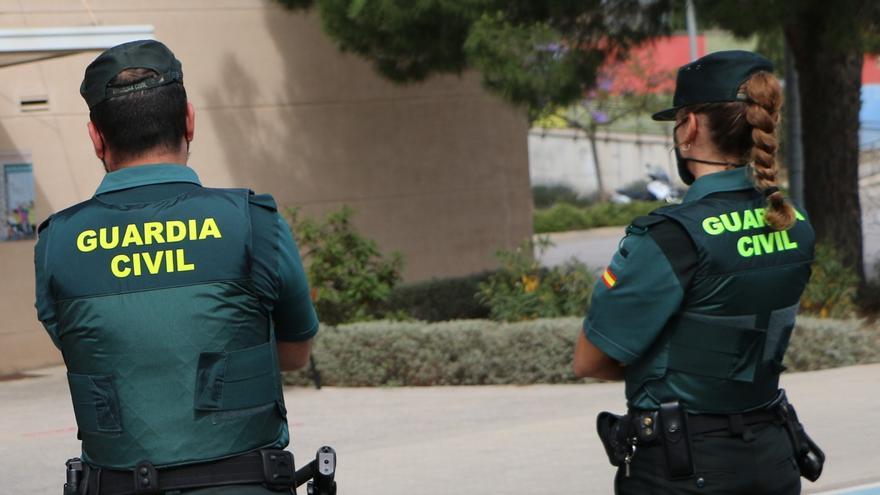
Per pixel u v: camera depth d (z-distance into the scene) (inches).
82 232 164.4
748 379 173.3
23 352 796.0
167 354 157.6
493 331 654.5
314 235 778.2
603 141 2728.8
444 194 987.9
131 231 162.9
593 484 381.7
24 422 595.2
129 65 168.2
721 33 853.8
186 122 172.7
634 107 2281.0
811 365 621.6
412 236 968.3
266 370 162.2
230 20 882.8
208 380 157.9
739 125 177.5
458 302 909.2
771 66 180.1
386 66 800.9
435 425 535.5
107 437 158.9
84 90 169.8
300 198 912.9
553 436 470.9
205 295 159.3
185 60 865.5
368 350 674.2
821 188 863.1
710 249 171.8
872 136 2388.0
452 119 992.9
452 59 764.6
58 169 809.5
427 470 422.3
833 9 702.5
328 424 555.2
